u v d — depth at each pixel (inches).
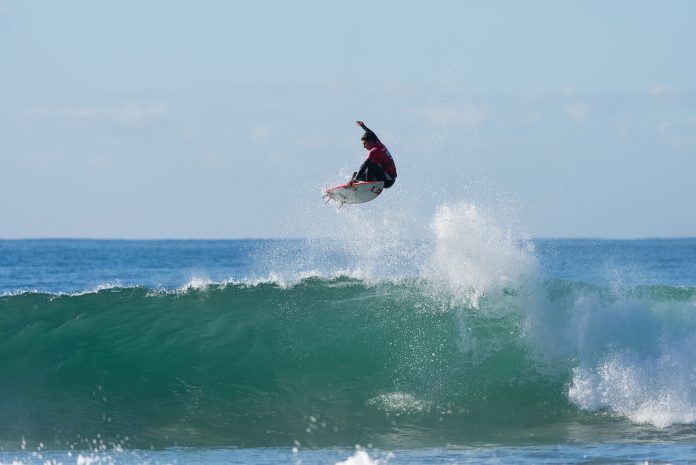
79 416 1760.6
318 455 1547.7
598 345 1985.7
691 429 1722.4
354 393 1892.2
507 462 1473.9
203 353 2017.7
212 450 1588.3
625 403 1852.9
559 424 1764.3
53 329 2090.3
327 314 2159.2
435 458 1510.8
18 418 1738.4
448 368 1972.2
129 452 1571.1
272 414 1795.0
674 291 2244.1
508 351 2006.6
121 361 1980.8
